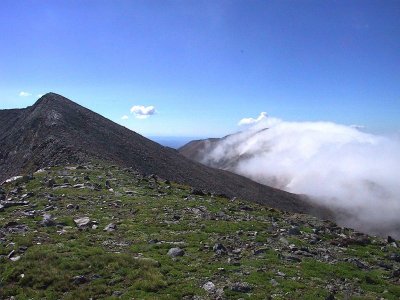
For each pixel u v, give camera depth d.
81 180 45.28
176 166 119.25
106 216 30.92
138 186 45.47
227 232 28.05
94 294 17.83
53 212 31.38
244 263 21.64
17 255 21.69
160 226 28.66
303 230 31.36
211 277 19.48
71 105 131.38
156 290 18.06
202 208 35.75
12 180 47.28
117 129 129.00
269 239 27.00
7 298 17.77
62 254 21.66
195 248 23.88
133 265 20.48
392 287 20.11
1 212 31.59
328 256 24.50
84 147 81.00
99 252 22.19
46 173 50.16
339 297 18.30
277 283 19.02
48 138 86.50
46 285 18.78
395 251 28.61
